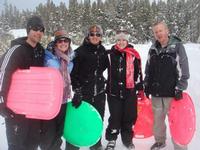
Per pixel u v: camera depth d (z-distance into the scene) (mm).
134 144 2963
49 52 2332
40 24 2125
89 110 2535
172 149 2799
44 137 2383
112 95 2785
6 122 2117
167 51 2568
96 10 31094
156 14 33344
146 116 2990
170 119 2652
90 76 2656
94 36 2615
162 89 2605
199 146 2865
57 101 2051
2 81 2006
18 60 2055
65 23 31562
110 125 2803
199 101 4430
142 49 12859
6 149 2695
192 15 31500
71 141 2564
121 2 27812
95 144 2752
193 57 10164
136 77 2812
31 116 2074
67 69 2443
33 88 2068
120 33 2727
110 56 2760
